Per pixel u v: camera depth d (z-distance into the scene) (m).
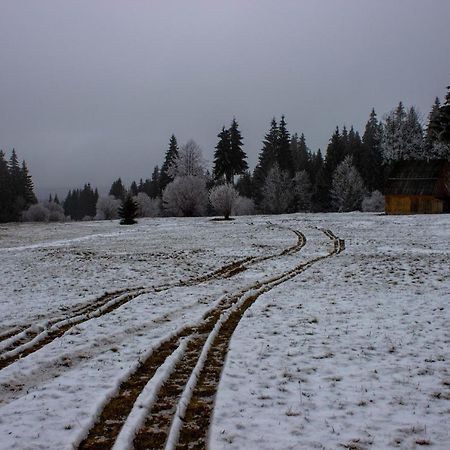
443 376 8.30
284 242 32.66
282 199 78.31
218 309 14.15
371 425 6.66
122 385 8.38
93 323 12.39
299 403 7.39
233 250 29.06
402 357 9.33
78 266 23.34
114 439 6.53
